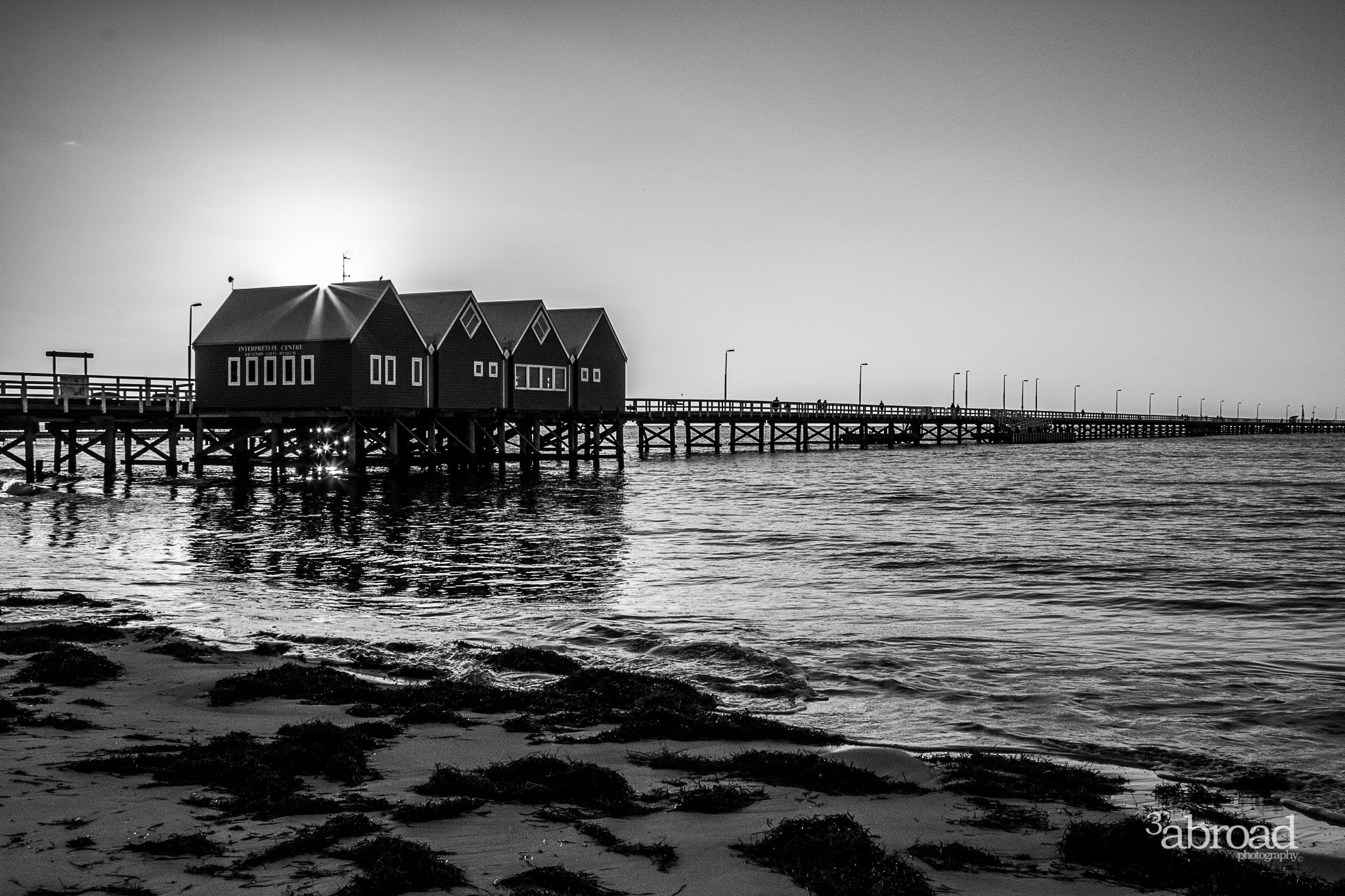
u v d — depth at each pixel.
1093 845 7.68
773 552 29.83
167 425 50.12
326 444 50.56
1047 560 28.16
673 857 7.16
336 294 54.03
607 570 26.25
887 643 17.33
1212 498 50.31
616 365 72.81
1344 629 18.84
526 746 10.43
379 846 6.74
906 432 121.31
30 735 9.90
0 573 24.91
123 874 6.29
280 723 10.98
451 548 30.31
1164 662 15.94
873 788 9.34
